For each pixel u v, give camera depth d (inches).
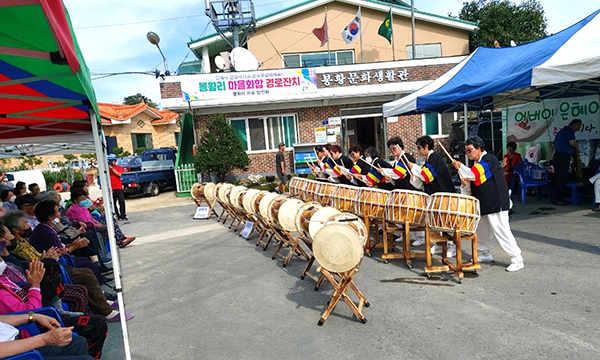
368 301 173.8
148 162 677.9
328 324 155.3
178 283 218.1
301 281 206.8
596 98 363.9
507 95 348.5
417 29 741.3
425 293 177.5
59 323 114.0
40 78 98.2
